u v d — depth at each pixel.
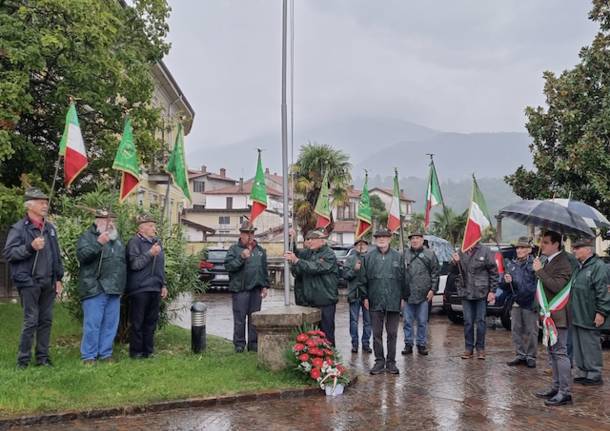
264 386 7.23
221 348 9.90
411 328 10.41
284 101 8.48
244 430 5.91
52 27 12.31
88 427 5.89
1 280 14.86
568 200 7.89
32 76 13.23
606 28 18.03
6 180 13.23
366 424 6.17
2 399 6.20
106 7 14.09
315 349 7.49
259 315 7.83
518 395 7.45
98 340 8.14
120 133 14.23
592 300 8.02
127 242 9.00
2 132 11.14
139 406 6.37
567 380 7.01
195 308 9.41
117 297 8.32
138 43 16.02
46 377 6.98
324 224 11.91
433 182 12.24
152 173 18.69
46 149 13.84
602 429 6.07
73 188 14.22
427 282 10.31
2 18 11.67
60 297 9.50
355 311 10.72
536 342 9.22
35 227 7.57
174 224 10.39
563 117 18.00
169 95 32.66
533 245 10.96
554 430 6.03
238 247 9.63
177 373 7.55
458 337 12.37
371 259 8.77
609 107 16.88
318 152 38.34
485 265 9.84
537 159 18.72
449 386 7.91
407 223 46.00
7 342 9.25
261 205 9.80
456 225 40.50
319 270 8.65
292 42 9.30
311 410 6.66
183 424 6.05
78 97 12.98
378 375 8.58
